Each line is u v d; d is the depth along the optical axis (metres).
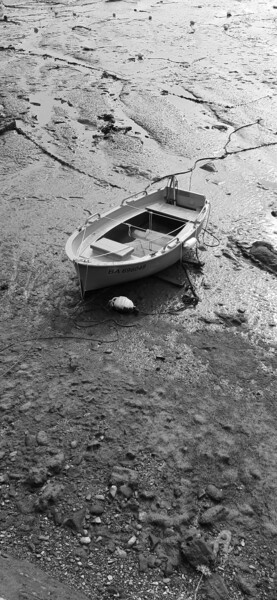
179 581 8.04
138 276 14.27
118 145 22.34
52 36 37.38
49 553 8.36
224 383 11.72
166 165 20.95
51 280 14.78
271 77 29.36
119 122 24.34
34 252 15.90
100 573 8.11
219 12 43.91
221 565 8.27
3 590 7.26
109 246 13.93
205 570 8.12
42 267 15.27
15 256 15.73
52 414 10.80
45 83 28.70
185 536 8.59
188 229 15.12
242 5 46.00
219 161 21.27
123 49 34.53
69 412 10.85
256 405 11.17
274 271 15.20
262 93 27.25
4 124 23.64
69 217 17.61
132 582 8.01
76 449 10.07
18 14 43.97
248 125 24.06
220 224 17.38
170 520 8.84
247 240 16.53
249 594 7.92
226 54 33.47
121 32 38.31
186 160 21.38
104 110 25.45
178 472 9.71
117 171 20.50
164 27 39.56
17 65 31.36
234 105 26.00
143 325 13.36
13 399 11.16
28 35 37.81
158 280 14.86
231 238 16.64
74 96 26.98
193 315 13.71
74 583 7.94
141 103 26.16
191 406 11.11
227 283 14.80
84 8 45.78
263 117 24.72
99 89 27.83
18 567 7.98
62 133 23.34
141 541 8.58
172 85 28.52
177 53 33.78
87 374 11.82
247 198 18.81
